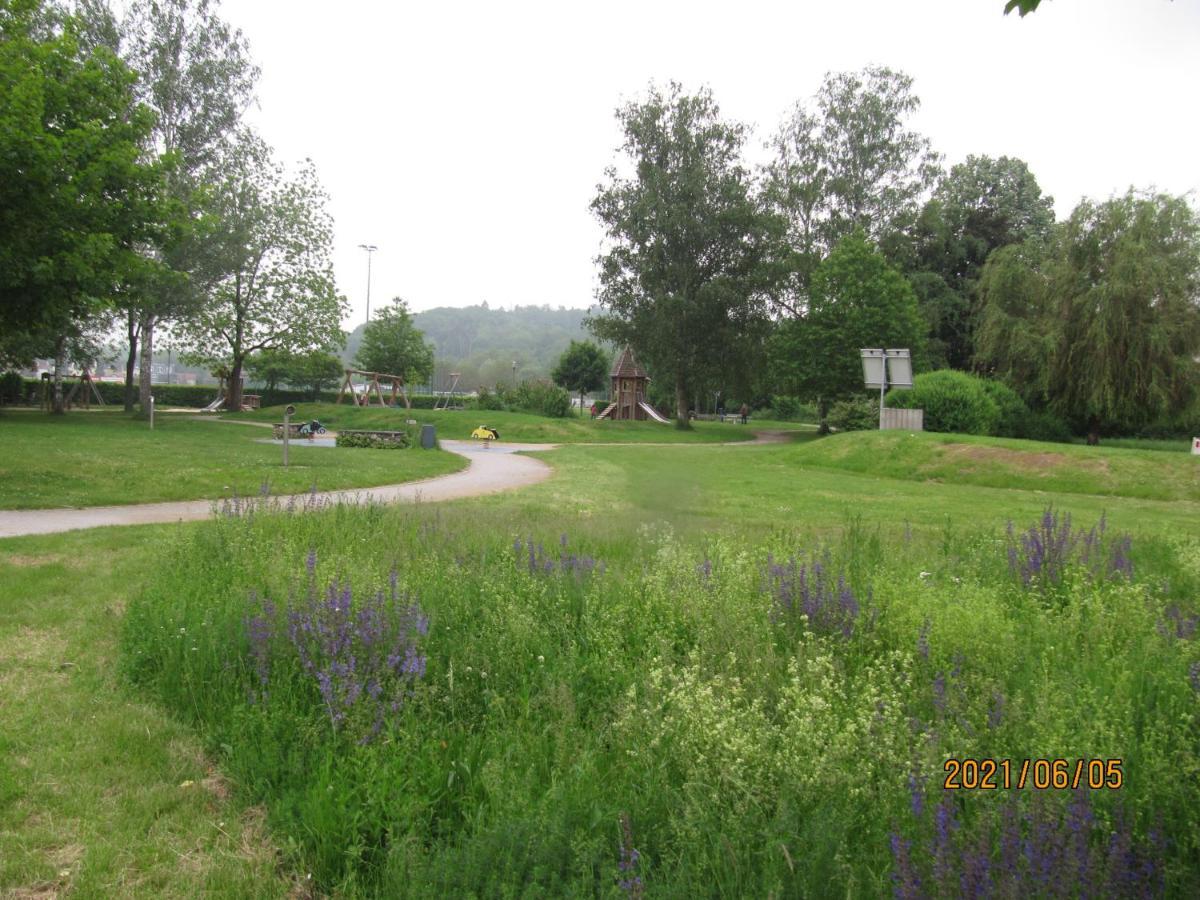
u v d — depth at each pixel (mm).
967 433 32406
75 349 51500
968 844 2807
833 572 6715
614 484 19312
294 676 4805
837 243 50375
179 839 3602
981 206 58844
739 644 4852
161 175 19453
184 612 5828
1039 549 7453
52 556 9375
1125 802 3170
